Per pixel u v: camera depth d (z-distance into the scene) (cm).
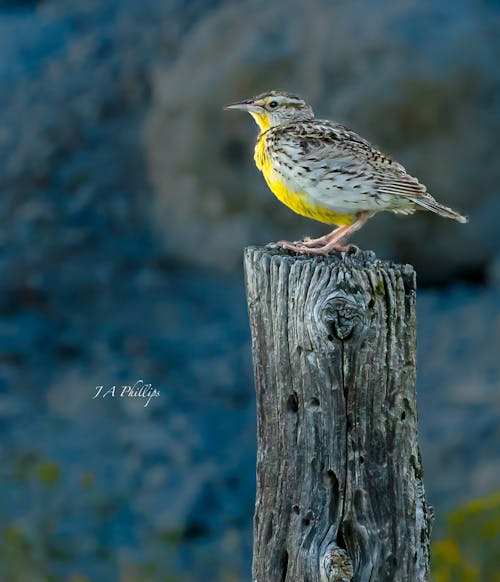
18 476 1198
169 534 1134
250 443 1352
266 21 1728
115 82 2023
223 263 1736
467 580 816
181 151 1759
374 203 705
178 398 1448
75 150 1923
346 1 1684
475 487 1236
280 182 724
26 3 2425
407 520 542
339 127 754
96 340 1587
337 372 529
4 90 2066
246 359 1547
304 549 539
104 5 2247
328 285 527
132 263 1759
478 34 1639
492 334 1544
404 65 1616
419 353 1538
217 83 1714
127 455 1309
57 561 1077
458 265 1680
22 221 1817
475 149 1630
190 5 2098
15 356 1537
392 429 537
